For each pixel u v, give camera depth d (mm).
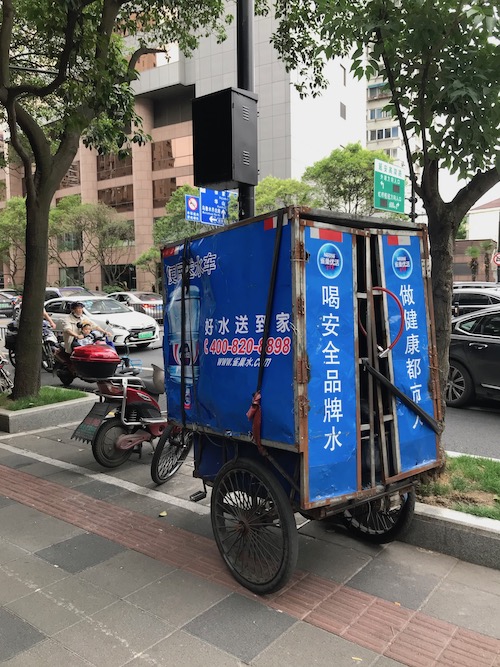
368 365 3064
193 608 2947
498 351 7414
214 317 3299
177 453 4961
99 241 39625
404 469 3277
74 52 5773
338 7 4160
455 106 3814
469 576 3223
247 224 3031
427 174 4180
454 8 3758
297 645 2619
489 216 54094
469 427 6961
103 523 4090
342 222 3055
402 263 3299
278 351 2854
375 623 2785
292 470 2932
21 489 4812
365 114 45750
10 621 2855
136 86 41625
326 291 2852
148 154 44125
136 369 5805
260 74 34500
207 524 4055
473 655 2539
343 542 3693
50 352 11797
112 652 2594
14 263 46312
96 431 5160
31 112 10789
